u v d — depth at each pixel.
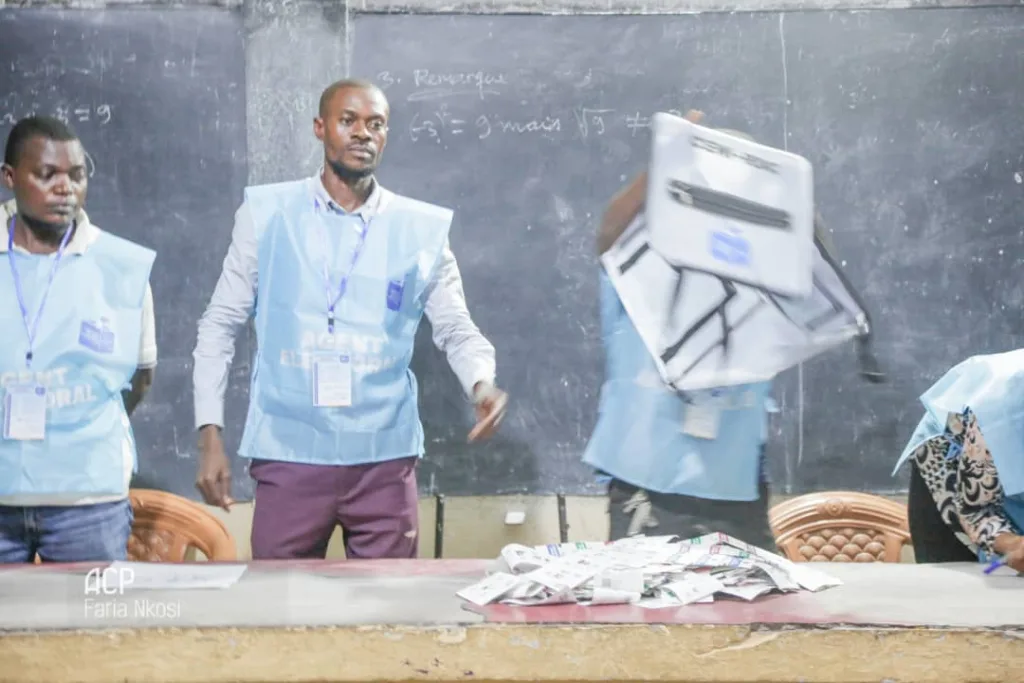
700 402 2.68
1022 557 2.00
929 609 1.78
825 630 1.68
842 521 2.67
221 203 2.70
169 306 2.70
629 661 1.70
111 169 2.69
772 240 2.70
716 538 2.03
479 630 1.69
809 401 2.74
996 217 2.75
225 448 2.69
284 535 2.63
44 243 2.65
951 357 2.76
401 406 2.67
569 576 1.83
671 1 2.73
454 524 2.75
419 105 2.72
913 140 2.74
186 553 2.73
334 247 2.66
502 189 2.74
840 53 2.73
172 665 1.70
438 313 2.73
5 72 2.68
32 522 2.62
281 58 2.69
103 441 2.66
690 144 2.71
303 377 2.63
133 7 2.68
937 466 2.15
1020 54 2.73
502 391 2.75
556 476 2.75
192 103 2.69
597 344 2.75
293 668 1.69
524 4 2.73
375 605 1.80
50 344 2.63
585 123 2.74
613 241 2.73
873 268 2.75
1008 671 1.67
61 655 1.70
